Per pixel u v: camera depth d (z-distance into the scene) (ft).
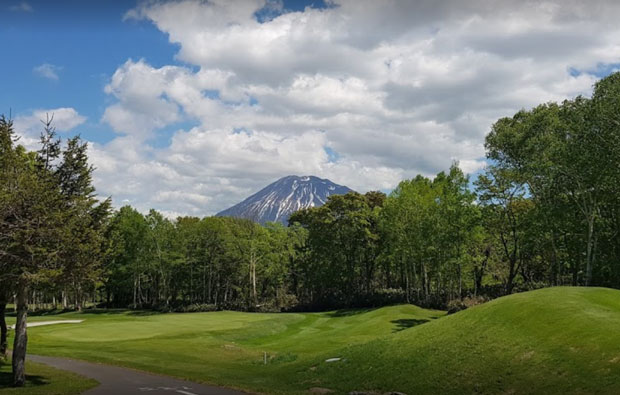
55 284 83.41
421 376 75.82
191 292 362.12
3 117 80.28
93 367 102.37
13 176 76.84
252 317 222.07
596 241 158.61
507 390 63.00
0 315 106.52
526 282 230.89
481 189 183.83
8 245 75.10
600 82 144.66
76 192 89.86
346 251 292.40
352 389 79.20
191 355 123.24
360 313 233.76
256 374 98.43
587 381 56.75
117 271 317.83
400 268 287.69
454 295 249.75
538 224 164.96
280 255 322.34
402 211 226.38
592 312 72.95
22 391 73.61
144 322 199.72
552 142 157.58
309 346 135.64
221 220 336.70
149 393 72.69
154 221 315.37
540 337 71.31
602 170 140.67
